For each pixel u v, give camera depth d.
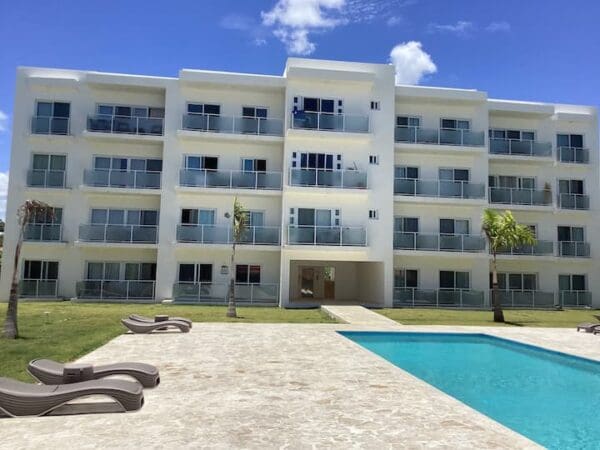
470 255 27.81
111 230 26.06
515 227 20.95
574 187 30.88
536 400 9.04
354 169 27.12
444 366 12.26
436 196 28.12
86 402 6.93
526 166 30.61
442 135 28.59
